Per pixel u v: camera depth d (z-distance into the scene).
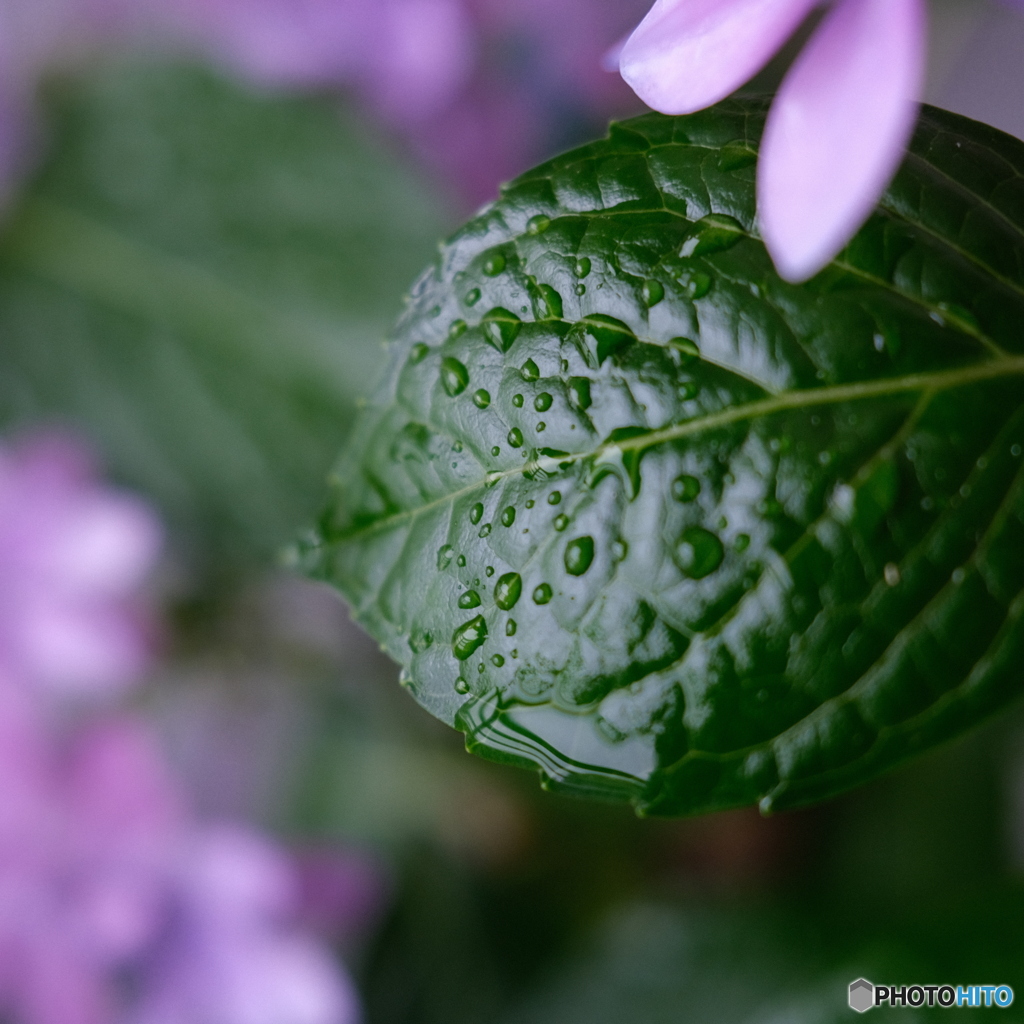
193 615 0.68
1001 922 0.56
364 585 0.48
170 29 0.71
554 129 0.73
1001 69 0.67
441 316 0.48
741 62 0.45
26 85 0.70
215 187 0.68
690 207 0.48
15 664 0.59
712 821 0.69
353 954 0.68
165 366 0.66
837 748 0.47
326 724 0.71
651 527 0.47
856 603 0.47
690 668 0.47
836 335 0.47
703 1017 0.57
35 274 0.67
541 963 0.69
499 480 0.48
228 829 0.61
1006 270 0.48
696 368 0.47
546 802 0.70
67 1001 0.58
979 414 0.47
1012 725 0.66
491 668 0.48
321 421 0.64
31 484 0.61
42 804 0.58
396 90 0.66
